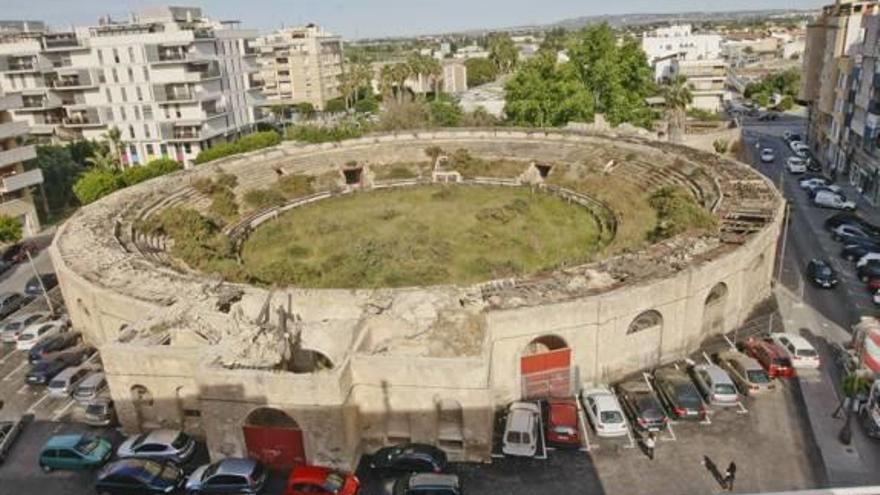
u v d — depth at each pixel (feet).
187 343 110.11
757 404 109.50
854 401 101.76
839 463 95.45
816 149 296.51
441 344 101.24
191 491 94.07
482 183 256.32
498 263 169.27
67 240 158.20
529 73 310.65
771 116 403.13
